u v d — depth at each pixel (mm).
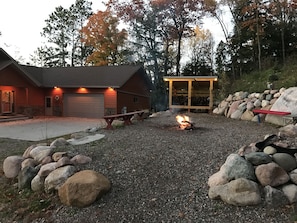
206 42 27484
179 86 16078
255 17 17203
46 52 29812
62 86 17219
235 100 11961
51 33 29328
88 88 17094
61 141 5805
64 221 3053
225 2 19234
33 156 4695
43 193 3707
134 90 19031
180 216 2916
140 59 24297
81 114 17484
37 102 18047
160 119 10992
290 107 7863
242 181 3029
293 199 2867
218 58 21641
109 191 3549
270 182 3049
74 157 4457
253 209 2840
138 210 3107
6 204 3607
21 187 3961
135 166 4320
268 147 3682
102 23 22906
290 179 3098
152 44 23688
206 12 20625
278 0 16109
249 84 13859
